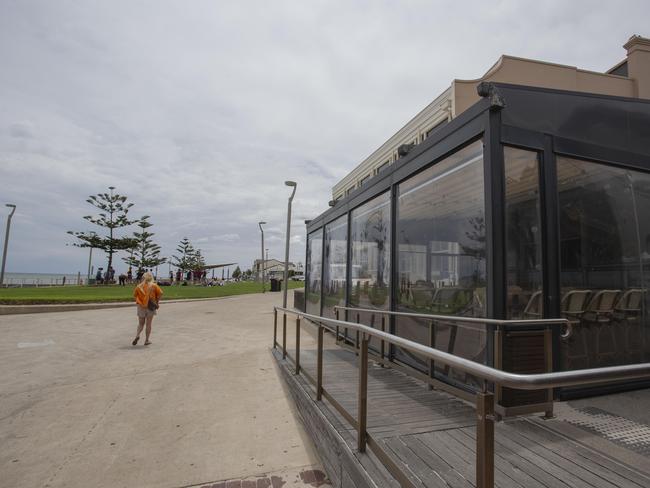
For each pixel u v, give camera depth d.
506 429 3.17
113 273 45.28
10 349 8.80
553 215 3.94
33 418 4.84
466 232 4.20
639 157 4.54
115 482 3.43
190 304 20.11
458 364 1.79
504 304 3.61
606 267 4.28
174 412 5.04
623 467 2.58
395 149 14.30
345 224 8.66
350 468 2.88
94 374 6.79
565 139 4.09
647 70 12.32
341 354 7.11
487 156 3.76
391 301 5.88
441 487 2.36
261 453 3.96
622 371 1.51
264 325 12.45
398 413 3.66
